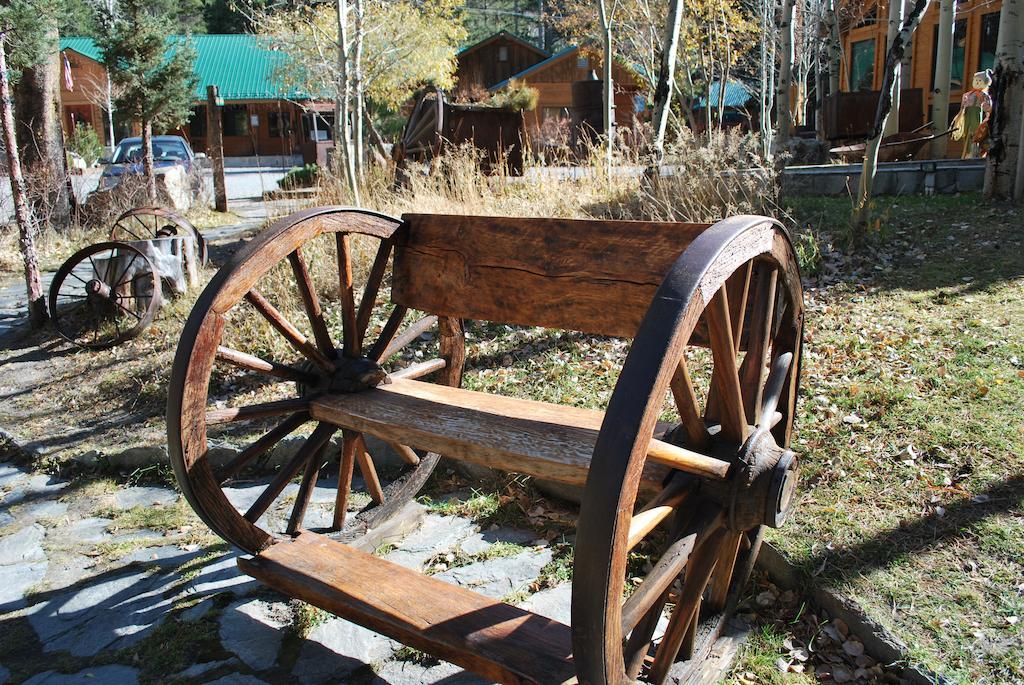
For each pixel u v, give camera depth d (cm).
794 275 245
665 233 256
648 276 256
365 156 1220
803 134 1692
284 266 646
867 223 618
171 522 366
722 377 209
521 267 282
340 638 272
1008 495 301
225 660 262
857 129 1327
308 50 1297
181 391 240
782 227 222
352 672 254
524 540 329
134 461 423
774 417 247
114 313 675
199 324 242
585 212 685
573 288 271
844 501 312
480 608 228
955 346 434
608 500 164
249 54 3716
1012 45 696
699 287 176
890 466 330
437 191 779
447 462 392
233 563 326
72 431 473
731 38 1691
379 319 564
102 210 1219
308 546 267
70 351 635
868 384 400
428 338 533
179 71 1366
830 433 361
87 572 325
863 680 239
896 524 294
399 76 1816
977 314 475
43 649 274
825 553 283
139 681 253
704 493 217
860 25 1989
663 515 197
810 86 2567
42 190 1111
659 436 233
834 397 394
